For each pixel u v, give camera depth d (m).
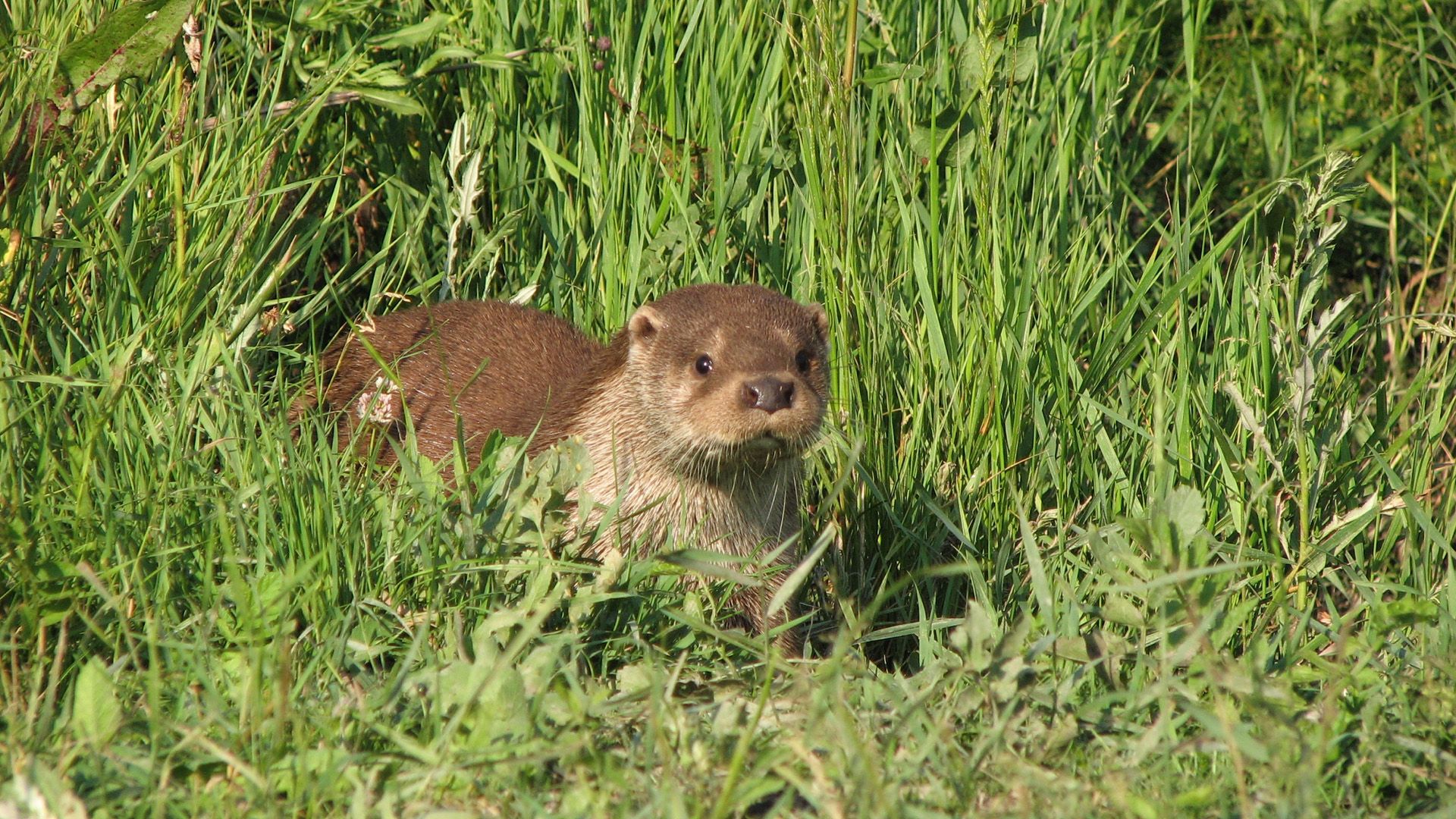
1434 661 6.30
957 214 9.14
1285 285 8.35
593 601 6.41
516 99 10.31
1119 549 6.62
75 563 6.29
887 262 9.27
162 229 8.30
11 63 8.00
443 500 6.86
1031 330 8.88
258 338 8.54
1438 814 5.20
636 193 9.84
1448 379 9.25
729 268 9.81
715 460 7.97
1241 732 5.40
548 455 7.02
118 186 8.23
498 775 5.28
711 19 9.97
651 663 5.86
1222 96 11.01
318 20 9.45
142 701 5.74
